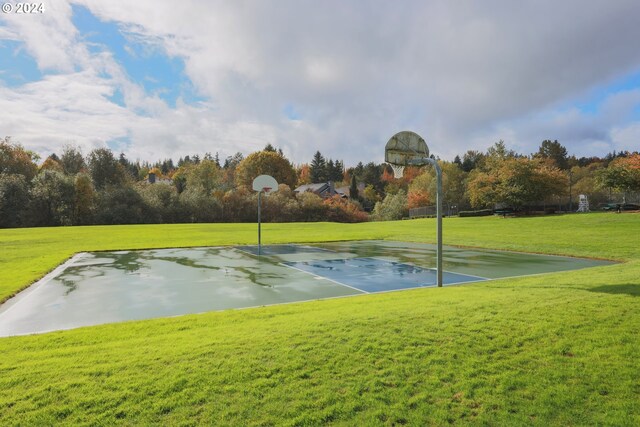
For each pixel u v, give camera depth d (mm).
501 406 3301
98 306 7863
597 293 6652
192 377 3727
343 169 119250
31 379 3725
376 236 25719
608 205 33062
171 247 19391
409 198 63000
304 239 23469
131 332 5566
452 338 4633
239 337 4840
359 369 3906
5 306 7887
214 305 7926
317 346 4441
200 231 30562
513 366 3955
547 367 3922
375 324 5180
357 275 11516
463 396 3447
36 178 44062
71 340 5211
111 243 20859
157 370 3889
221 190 60000
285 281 10570
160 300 8367
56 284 10141
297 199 62344
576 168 74938
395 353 4246
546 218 32281
